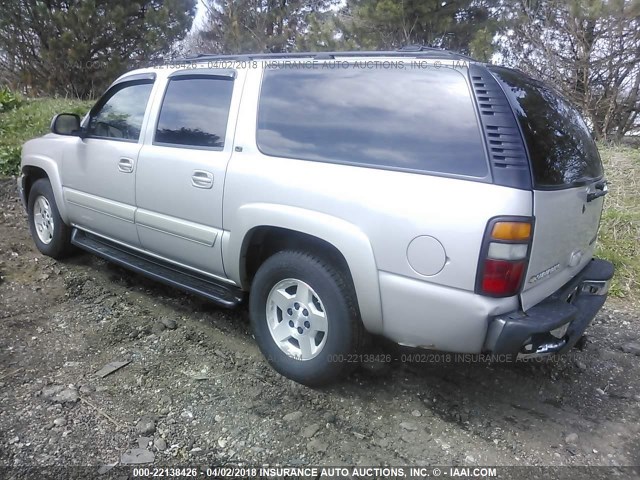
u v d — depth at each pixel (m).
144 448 2.55
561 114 3.03
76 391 2.93
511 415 2.97
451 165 2.49
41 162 4.69
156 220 3.66
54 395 2.88
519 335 2.41
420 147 2.60
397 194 2.56
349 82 2.90
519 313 2.48
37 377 3.05
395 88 2.74
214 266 3.41
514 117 2.46
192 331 3.69
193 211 3.41
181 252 3.59
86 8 12.45
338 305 2.82
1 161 7.56
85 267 4.71
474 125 2.48
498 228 2.32
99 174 4.07
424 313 2.54
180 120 3.60
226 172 3.20
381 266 2.62
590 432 2.87
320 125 2.94
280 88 3.14
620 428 2.92
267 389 3.06
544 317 2.47
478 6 12.42
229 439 2.64
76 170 4.31
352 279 2.74
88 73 13.27
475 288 2.40
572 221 2.77
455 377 3.29
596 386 3.33
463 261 2.39
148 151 3.69
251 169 3.09
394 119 2.71
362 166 2.72
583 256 3.14
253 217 3.04
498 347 2.44
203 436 2.66
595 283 3.17
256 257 3.33
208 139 3.39
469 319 2.44
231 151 3.24
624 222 5.71
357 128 2.81
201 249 3.43
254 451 2.57
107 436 2.61
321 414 2.86
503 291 2.38
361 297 2.71
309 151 2.94
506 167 2.38
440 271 2.46
